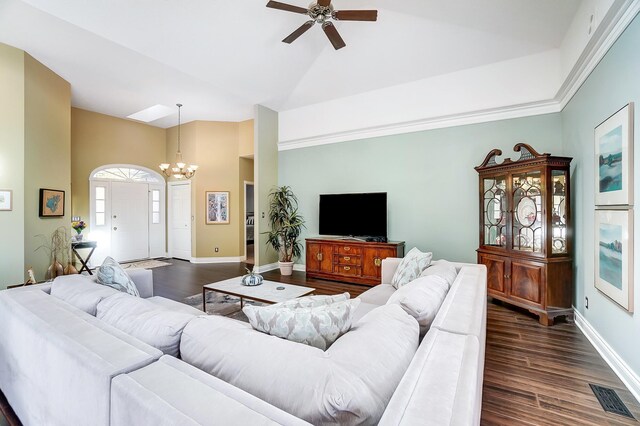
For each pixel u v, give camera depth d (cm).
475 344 107
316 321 120
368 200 484
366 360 93
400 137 476
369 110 501
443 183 441
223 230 687
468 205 425
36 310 147
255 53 418
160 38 359
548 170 306
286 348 98
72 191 576
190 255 692
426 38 389
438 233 446
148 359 97
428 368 90
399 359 102
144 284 294
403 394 77
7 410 167
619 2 198
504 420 173
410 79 457
